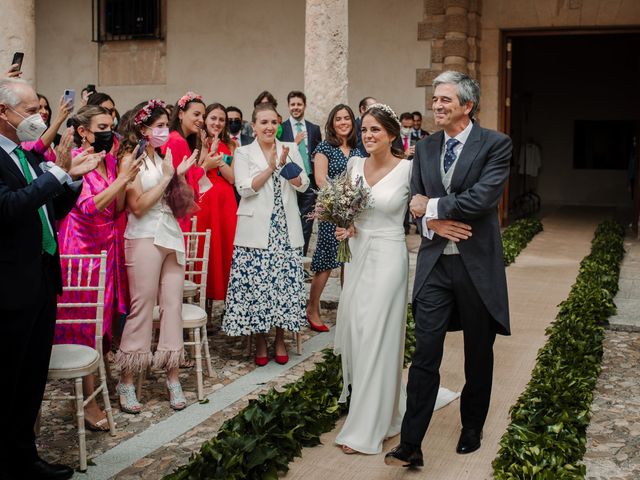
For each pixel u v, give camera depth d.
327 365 5.23
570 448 4.09
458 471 4.02
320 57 8.96
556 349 5.72
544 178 21.06
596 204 20.78
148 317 4.86
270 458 3.88
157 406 5.01
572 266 10.16
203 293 5.61
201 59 14.30
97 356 4.16
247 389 5.32
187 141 5.85
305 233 8.22
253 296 5.71
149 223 4.83
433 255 4.03
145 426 4.66
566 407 4.53
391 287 4.30
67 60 14.95
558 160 20.95
